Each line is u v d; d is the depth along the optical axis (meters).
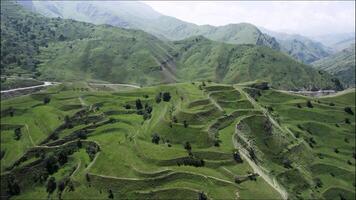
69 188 177.75
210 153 186.38
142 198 162.50
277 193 168.75
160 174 171.00
